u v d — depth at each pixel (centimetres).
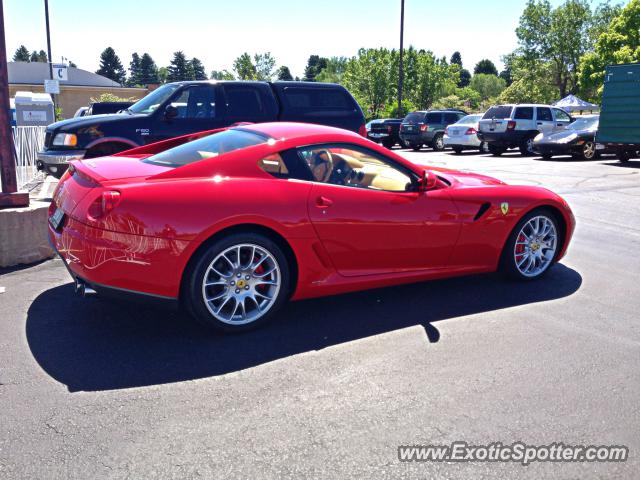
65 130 801
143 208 337
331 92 940
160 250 338
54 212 409
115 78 13675
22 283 470
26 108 2183
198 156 398
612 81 1559
